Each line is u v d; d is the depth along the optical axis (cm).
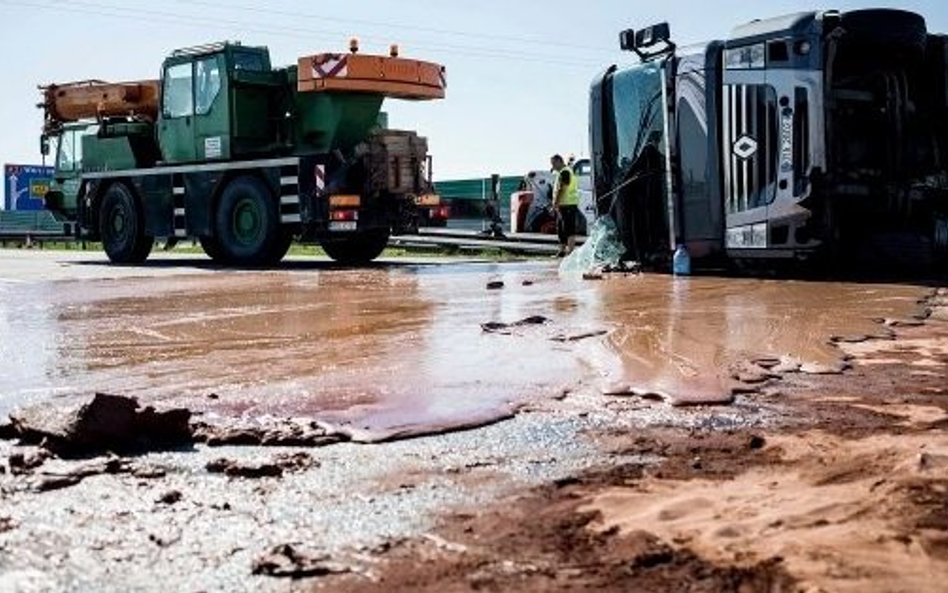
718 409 398
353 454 328
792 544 234
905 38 1029
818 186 1023
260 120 1582
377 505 270
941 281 1009
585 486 289
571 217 1625
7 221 3444
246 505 270
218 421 373
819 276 1082
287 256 1917
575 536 243
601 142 1272
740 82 1073
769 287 959
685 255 1142
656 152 1199
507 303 835
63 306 843
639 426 369
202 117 1583
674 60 1145
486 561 226
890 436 344
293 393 434
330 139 1516
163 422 343
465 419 376
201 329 674
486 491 284
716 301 827
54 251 2316
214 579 216
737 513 259
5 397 433
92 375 489
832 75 1037
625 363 506
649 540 238
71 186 1825
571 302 835
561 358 526
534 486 289
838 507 261
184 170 1609
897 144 1112
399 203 1588
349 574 219
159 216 1652
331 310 794
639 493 279
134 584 213
